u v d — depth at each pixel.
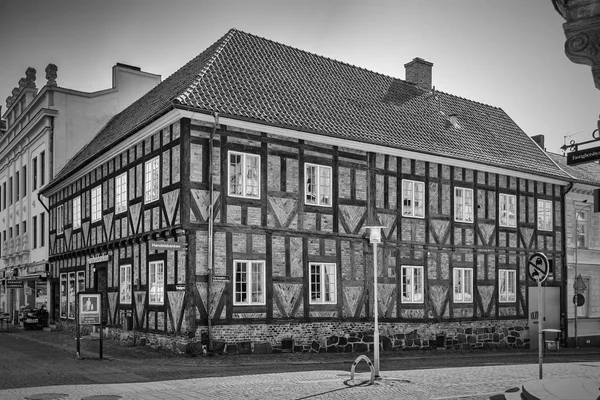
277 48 22.31
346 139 19.59
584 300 25.73
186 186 16.78
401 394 10.63
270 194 18.16
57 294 28.30
